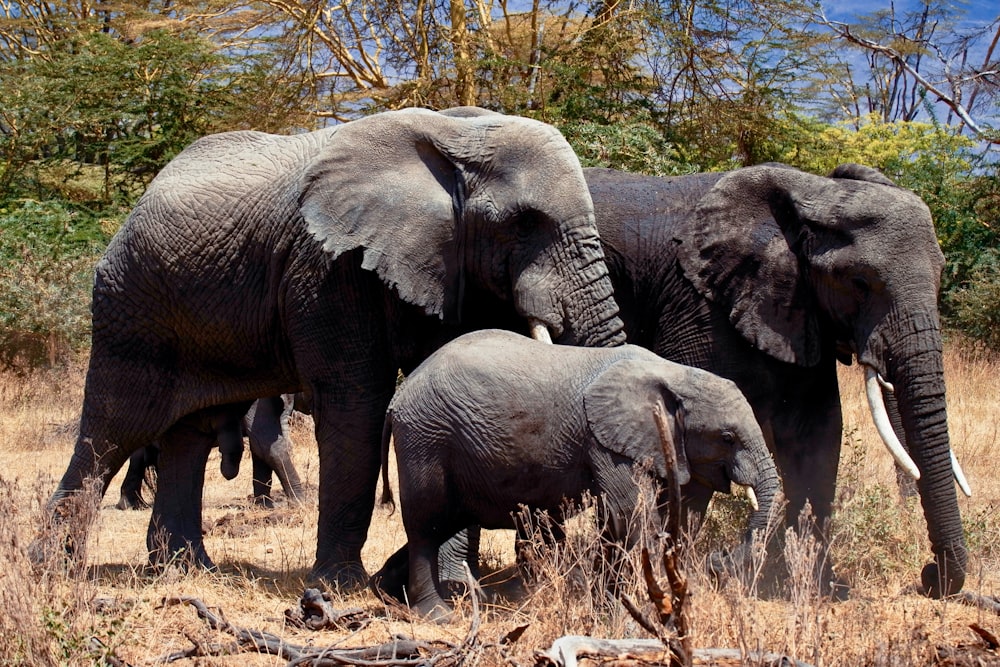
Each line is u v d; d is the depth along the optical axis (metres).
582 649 6.45
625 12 28.70
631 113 28.30
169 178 11.02
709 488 8.66
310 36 30.67
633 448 8.26
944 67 27.92
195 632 7.86
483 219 10.01
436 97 29.81
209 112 32.41
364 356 10.24
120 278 10.96
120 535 12.69
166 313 10.83
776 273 10.24
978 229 29.56
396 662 7.05
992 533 10.80
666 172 23.55
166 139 31.52
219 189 10.69
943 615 8.73
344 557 10.20
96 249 26.47
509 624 7.75
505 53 30.31
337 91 33.31
